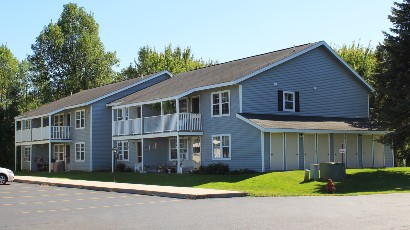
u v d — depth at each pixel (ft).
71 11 225.15
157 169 122.93
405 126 100.73
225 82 105.70
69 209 54.34
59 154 163.73
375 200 57.72
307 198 62.44
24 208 56.08
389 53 106.32
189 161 114.01
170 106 122.42
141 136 122.93
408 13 103.19
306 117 113.50
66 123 159.53
